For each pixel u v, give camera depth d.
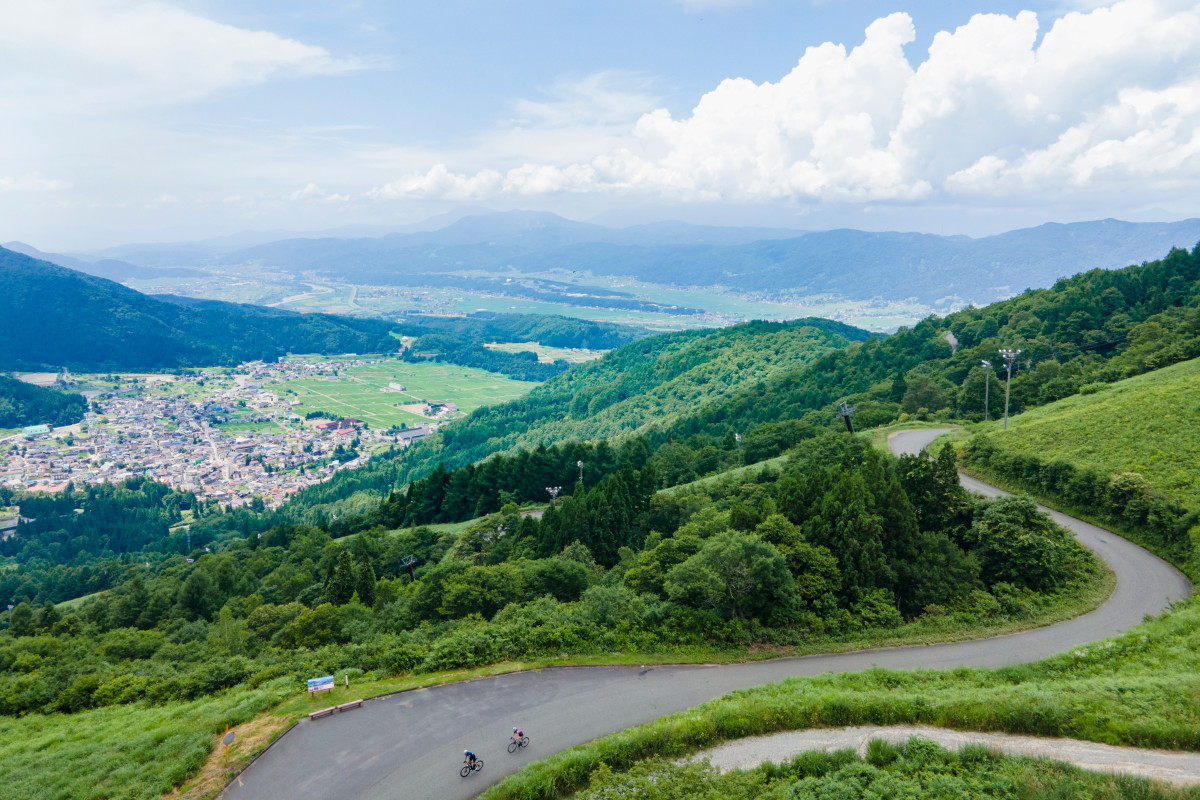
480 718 40.69
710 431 187.38
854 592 55.03
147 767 36.28
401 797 33.69
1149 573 59.72
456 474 141.50
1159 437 75.81
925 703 36.41
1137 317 149.75
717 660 47.91
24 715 55.53
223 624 83.81
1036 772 28.92
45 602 161.00
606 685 44.59
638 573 62.09
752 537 54.19
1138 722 32.06
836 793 29.44
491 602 62.75
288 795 33.94
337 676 45.66
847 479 61.16
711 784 30.59
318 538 142.38
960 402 123.25
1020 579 57.84
